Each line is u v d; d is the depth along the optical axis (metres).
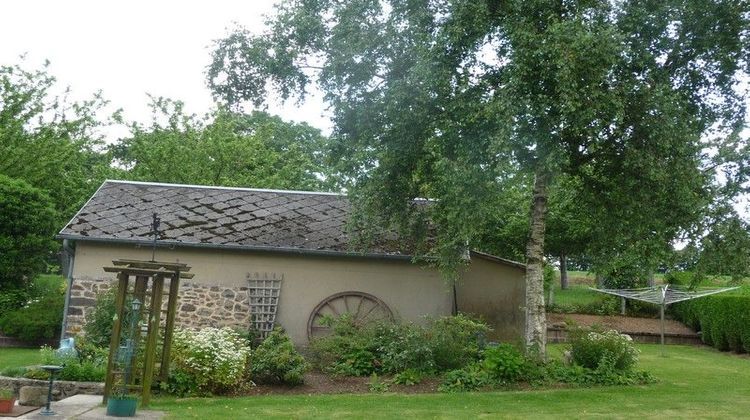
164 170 27.95
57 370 9.77
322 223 16.97
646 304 28.00
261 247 15.59
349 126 13.52
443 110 12.38
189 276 10.43
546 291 29.69
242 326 15.53
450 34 11.91
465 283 17.56
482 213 11.67
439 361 12.92
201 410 9.77
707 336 23.27
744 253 12.40
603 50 10.73
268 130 32.62
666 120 11.30
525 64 11.27
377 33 12.68
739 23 12.34
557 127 11.31
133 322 10.01
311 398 11.08
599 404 10.68
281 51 14.29
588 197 14.08
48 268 27.45
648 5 12.16
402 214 14.06
